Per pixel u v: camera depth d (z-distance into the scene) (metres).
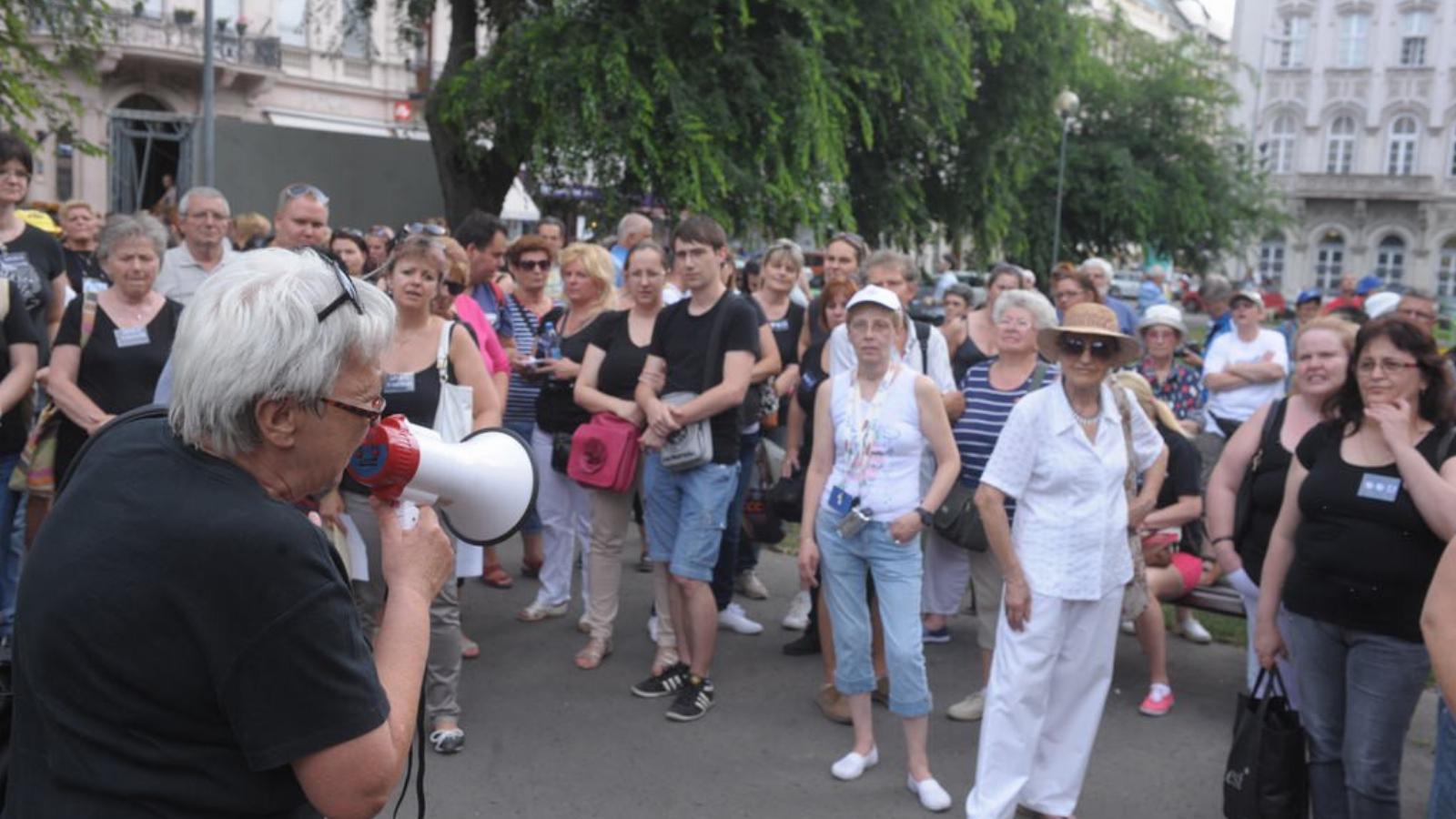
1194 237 29.25
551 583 5.66
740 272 9.98
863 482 3.84
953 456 3.84
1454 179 50.44
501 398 4.98
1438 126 50.50
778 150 12.87
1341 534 3.05
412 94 29.61
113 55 24.33
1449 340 13.23
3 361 4.44
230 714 1.40
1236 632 5.82
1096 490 3.47
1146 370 7.12
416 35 15.12
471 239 6.02
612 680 4.90
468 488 1.98
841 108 13.44
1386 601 2.98
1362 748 3.04
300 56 28.03
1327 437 3.20
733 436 4.54
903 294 5.21
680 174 12.14
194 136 11.18
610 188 12.35
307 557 1.43
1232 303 7.16
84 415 4.14
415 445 1.88
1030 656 3.47
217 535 1.39
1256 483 3.78
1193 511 4.70
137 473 1.45
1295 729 3.23
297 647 1.40
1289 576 3.27
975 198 19.86
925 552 4.91
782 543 7.21
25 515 4.77
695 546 4.50
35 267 5.06
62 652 1.40
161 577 1.38
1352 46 51.88
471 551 4.12
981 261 20.98
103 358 4.20
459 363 4.00
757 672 5.06
